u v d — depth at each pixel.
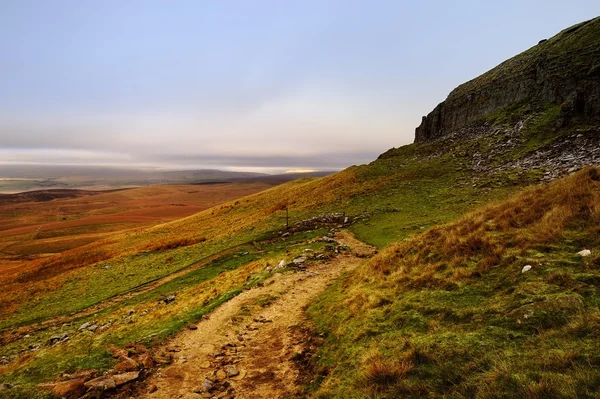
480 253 13.30
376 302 13.12
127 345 13.62
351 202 54.69
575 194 13.52
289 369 11.13
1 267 84.69
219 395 9.98
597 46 58.47
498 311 9.22
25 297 43.56
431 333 9.44
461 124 90.00
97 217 175.75
